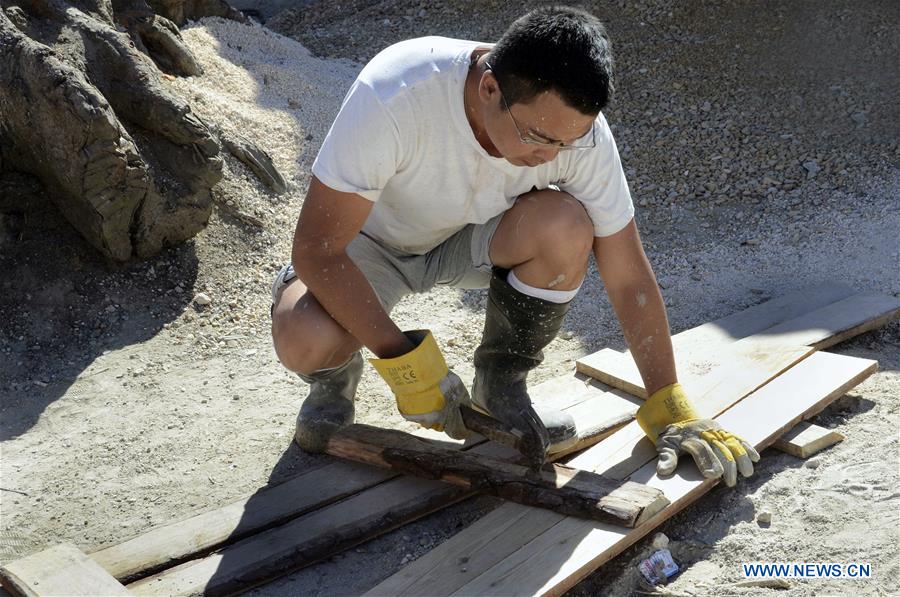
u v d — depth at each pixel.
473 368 3.64
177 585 2.44
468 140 2.46
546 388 3.37
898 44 5.87
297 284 2.76
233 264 4.22
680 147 5.41
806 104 5.57
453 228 2.79
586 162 2.56
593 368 3.39
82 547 2.67
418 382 2.52
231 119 5.00
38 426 3.25
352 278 2.51
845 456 2.90
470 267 2.85
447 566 2.43
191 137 4.05
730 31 6.31
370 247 2.82
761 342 3.48
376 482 2.83
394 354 2.54
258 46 6.30
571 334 3.91
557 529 2.51
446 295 4.24
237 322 3.92
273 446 3.11
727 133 5.46
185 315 3.92
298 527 2.65
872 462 2.85
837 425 3.09
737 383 3.16
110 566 2.50
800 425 3.03
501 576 2.36
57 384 3.49
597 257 2.75
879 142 5.18
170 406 3.36
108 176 3.71
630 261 2.70
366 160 2.40
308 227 2.47
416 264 2.92
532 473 2.66
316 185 2.44
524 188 2.63
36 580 2.37
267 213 4.53
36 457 3.08
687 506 2.72
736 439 2.69
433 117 2.43
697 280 4.29
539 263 2.63
